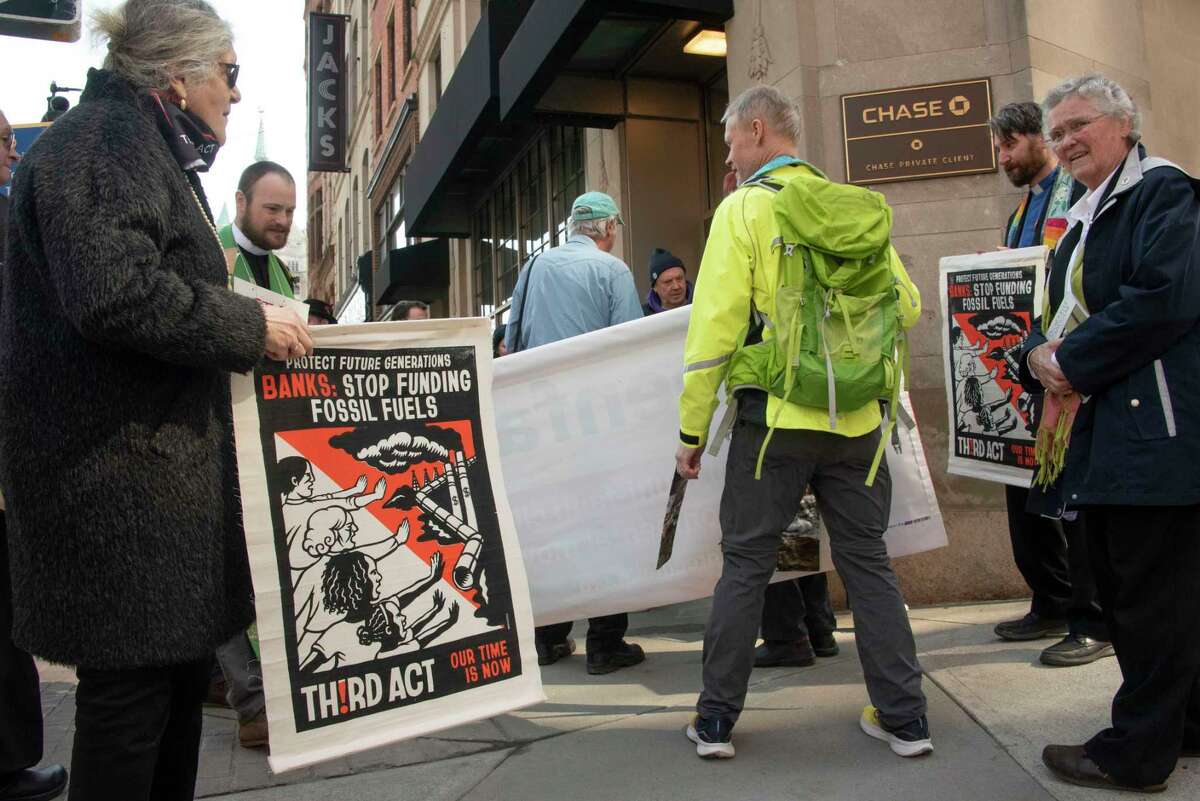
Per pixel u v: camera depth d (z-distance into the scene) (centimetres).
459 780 260
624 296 389
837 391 245
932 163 471
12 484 165
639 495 326
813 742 269
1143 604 215
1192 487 206
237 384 193
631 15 558
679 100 750
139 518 165
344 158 2212
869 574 262
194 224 178
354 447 207
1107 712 270
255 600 189
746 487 260
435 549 214
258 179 337
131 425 166
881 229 253
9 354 167
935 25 478
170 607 166
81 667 162
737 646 261
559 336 385
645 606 324
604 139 779
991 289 358
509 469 327
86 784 165
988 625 399
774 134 282
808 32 487
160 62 180
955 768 242
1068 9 500
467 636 215
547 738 292
